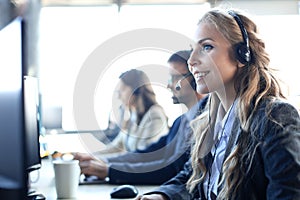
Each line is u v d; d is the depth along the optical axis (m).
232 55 1.07
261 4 3.43
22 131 0.77
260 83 1.03
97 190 1.51
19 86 0.77
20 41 0.77
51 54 3.16
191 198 1.28
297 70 2.25
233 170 0.98
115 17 3.46
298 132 0.89
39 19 3.26
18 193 0.77
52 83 2.81
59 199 1.37
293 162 0.86
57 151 1.79
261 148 0.92
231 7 1.23
